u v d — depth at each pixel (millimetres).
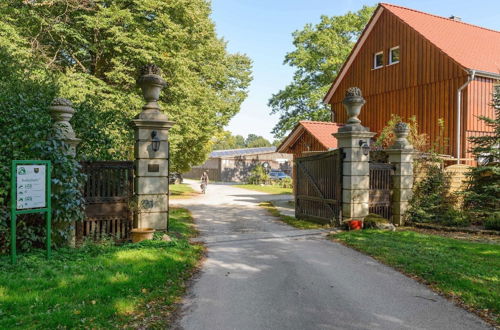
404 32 18078
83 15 15109
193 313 4418
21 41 13805
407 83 17828
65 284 4844
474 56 16203
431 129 16578
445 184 11453
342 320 4242
